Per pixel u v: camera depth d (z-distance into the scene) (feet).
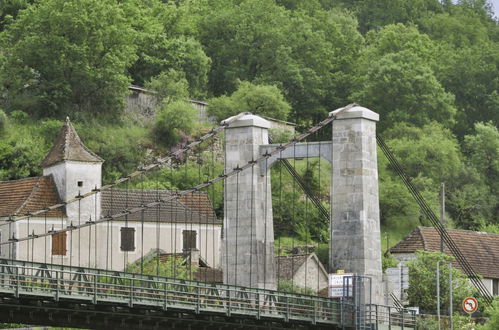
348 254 334.24
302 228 495.82
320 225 497.87
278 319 295.69
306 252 435.12
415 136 629.10
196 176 521.65
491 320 342.03
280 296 298.76
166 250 425.28
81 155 410.93
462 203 599.16
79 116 553.23
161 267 384.06
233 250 344.28
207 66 651.66
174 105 553.23
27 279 274.16
